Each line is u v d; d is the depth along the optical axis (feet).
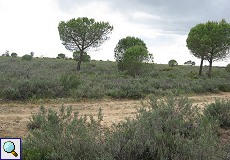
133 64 95.81
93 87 55.42
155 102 24.07
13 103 42.42
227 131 25.88
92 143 15.37
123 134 16.61
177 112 22.41
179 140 16.42
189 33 114.32
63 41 118.01
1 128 28.43
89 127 17.04
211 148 15.02
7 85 50.16
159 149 15.58
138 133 16.76
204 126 20.36
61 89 49.01
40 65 127.95
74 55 150.00
